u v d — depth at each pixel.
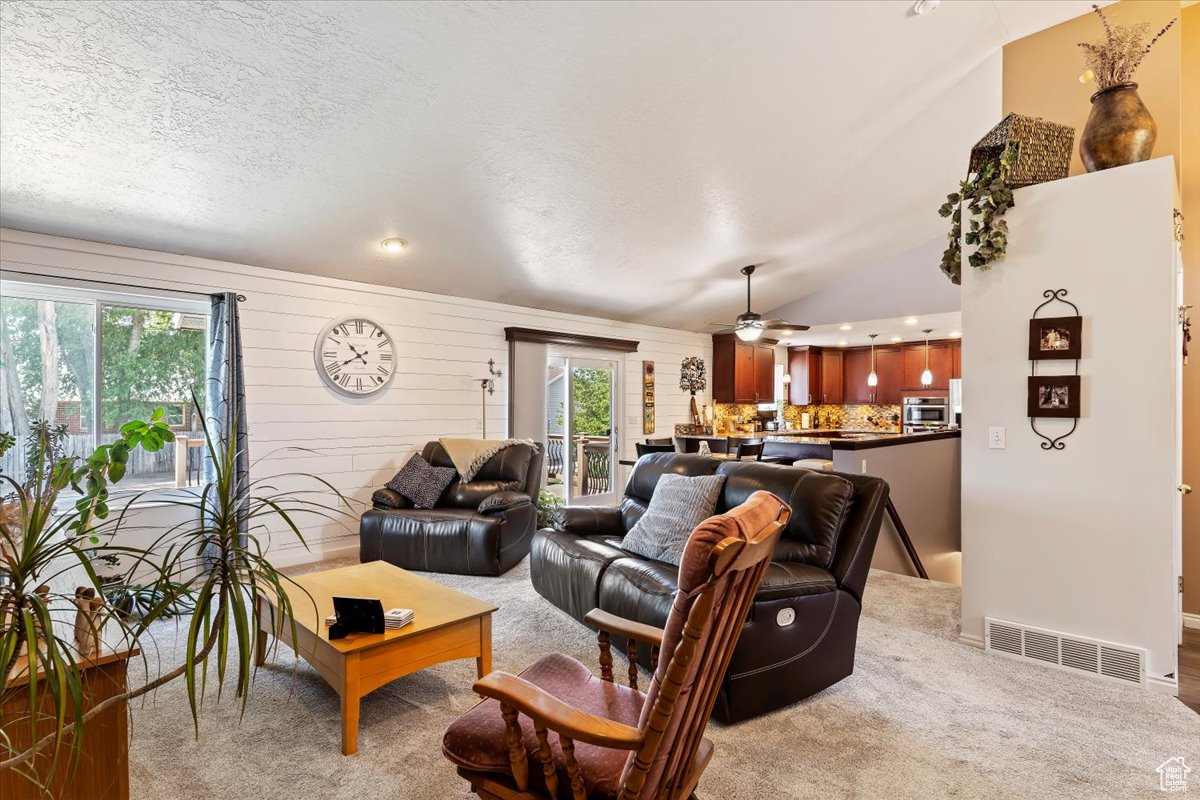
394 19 2.61
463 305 5.68
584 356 6.82
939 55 3.45
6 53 2.43
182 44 2.54
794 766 2.06
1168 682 2.59
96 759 1.59
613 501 7.12
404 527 4.45
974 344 3.09
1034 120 2.95
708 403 8.34
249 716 2.38
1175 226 2.74
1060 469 2.86
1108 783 1.97
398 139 3.36
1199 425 3.46
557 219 4.57
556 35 2.83
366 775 2.02
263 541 4.43
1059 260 2.86
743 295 7.04
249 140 3.16
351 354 4.92
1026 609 2.93
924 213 5.71
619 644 2.96
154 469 4.12
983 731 2.28
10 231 3.53
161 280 4.05
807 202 5.00
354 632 2.28
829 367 9.88
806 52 3.21
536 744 1.44
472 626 2.52
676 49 3.03
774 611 2.35
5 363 3.60
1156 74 3.10
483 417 5.82
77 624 1.54
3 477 1.32
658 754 1.24
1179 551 2.78
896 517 4.69
